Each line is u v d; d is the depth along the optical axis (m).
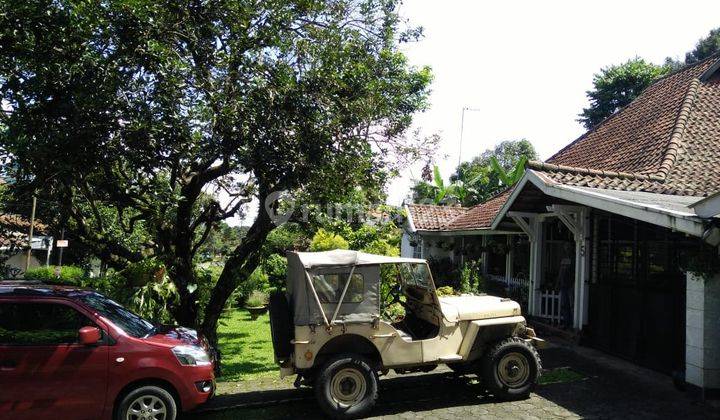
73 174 6.45
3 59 5.91
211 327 8.52
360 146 7.68
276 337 6.21
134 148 6.39
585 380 7.21
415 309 7.26
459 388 7.07
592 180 8.95
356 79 7.72
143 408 5.39
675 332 7.26
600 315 8.98
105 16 6.17
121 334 5.52
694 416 5.75
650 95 14.56
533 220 11.59
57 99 6.05
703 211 5.63
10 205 8.65
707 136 11.07
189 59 6.94
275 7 7.34
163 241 8.33
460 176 29.89
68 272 15.39
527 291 12.29
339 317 6.06
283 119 6.89
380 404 6.44
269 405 6.58
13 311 5.43
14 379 5.15
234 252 8.67
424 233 17.02
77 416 5.24
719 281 6.29
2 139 5.96
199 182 7.89
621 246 8.61
